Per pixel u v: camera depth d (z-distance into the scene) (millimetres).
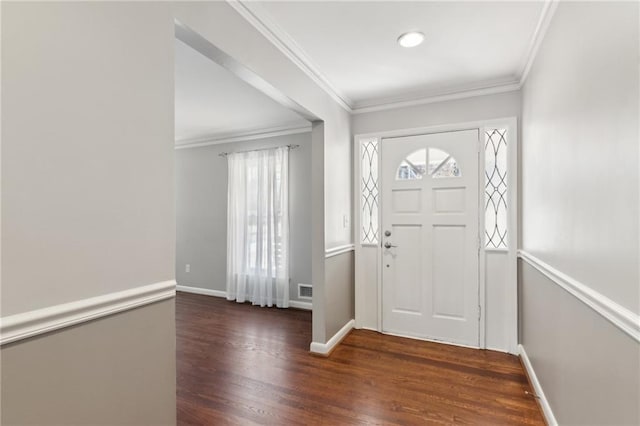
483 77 2816
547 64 1974
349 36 2170
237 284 4621
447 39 2207
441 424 1886
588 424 1368
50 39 962
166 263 1340
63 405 998
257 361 2713
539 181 2182
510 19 1975
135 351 1215
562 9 1676
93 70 1076
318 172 2895
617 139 1108
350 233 3469
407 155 3277
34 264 922
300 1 1804
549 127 1935
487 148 3049
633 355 1015
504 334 2928
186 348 2986
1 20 860
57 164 976
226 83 2949
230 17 1742
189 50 2371
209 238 5000
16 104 886
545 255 2021
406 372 2508
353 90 3086
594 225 1295
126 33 1188
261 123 4242
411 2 1819
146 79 1259
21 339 896
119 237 1152
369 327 3465
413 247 3258
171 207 1361
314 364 2652
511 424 1887
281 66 2229
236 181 4695
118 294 1144
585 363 1396
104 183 1105
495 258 2971
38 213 931
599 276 1252
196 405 2084
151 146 1274
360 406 2064
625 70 1051
